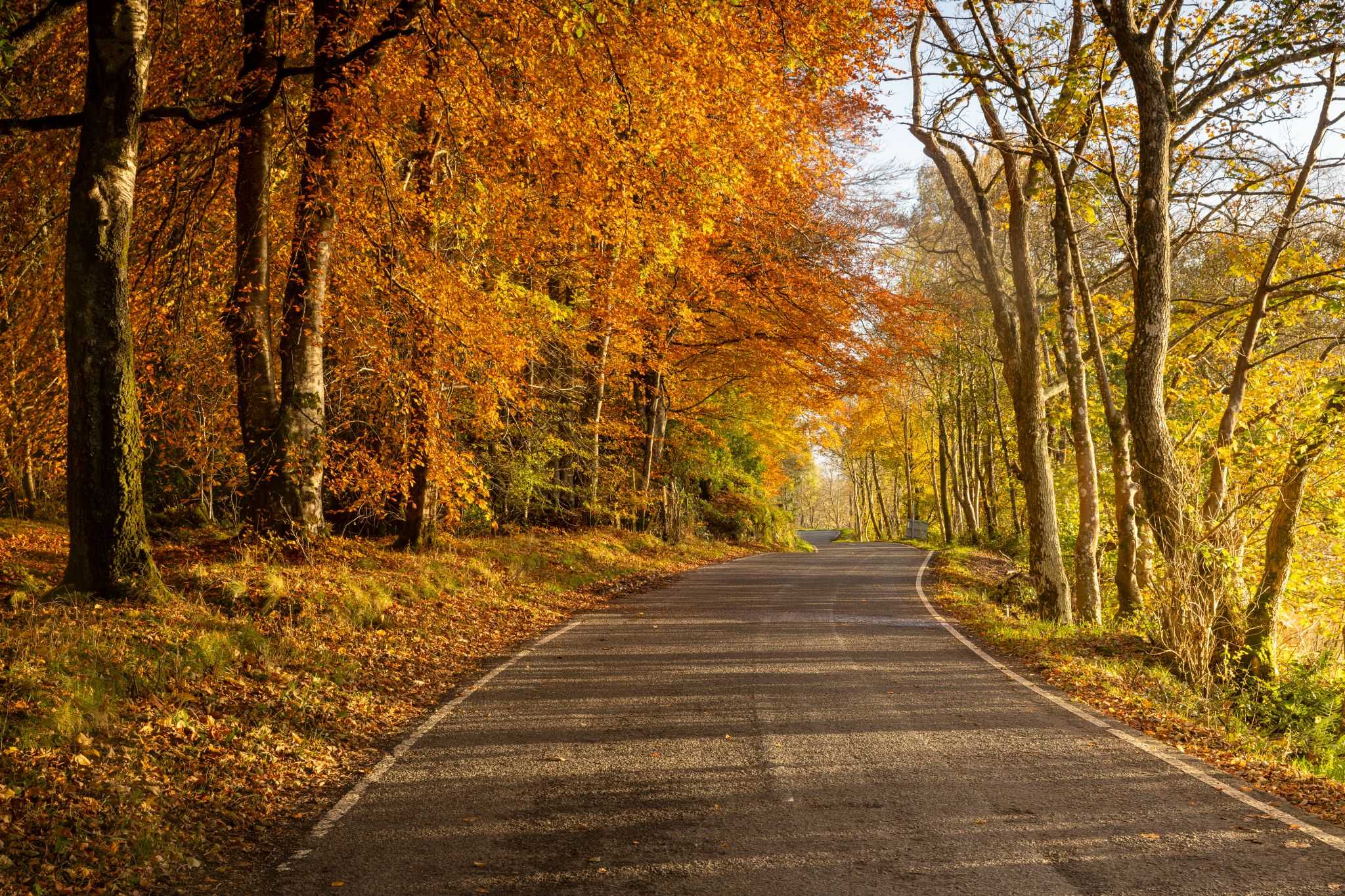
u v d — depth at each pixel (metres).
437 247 14.28
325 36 12.20
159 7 12.61
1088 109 15.17
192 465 15.45
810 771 6.00
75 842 4.64
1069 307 15.41
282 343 13.19
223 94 12.72
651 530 29.11
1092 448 15.62
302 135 13.24
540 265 18.03
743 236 21.00
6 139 12.17
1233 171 16.31
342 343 15.08
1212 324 18.38
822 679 9.09
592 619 13.68
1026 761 6.21
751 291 22.09
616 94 12.38
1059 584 15.95
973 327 30.88
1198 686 10.02
